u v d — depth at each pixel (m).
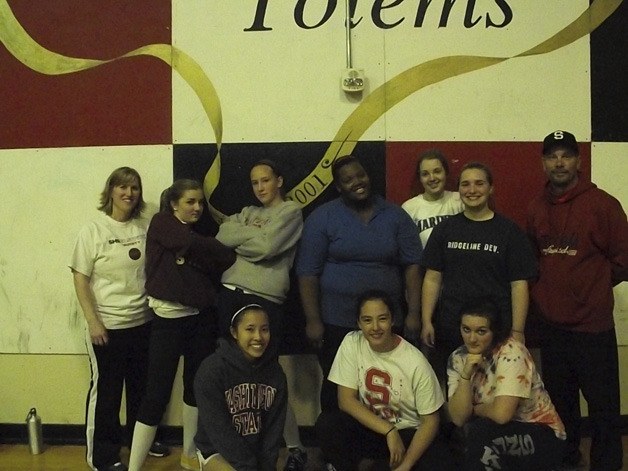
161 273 2.86
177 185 2.95
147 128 3.45
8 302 3.50
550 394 2.96
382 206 3.01
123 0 3.43
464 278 2.80
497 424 2.48
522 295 2.76
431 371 2.65
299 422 3.43
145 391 3.11
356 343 2.72
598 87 3.39
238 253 3.02
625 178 3.42
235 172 3.42
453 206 3.15
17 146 3.49
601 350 2.80
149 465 3.19
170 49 3.42
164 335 2.88
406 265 3.03
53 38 3.47
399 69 3.37
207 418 2.54
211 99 3.41
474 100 3.38
